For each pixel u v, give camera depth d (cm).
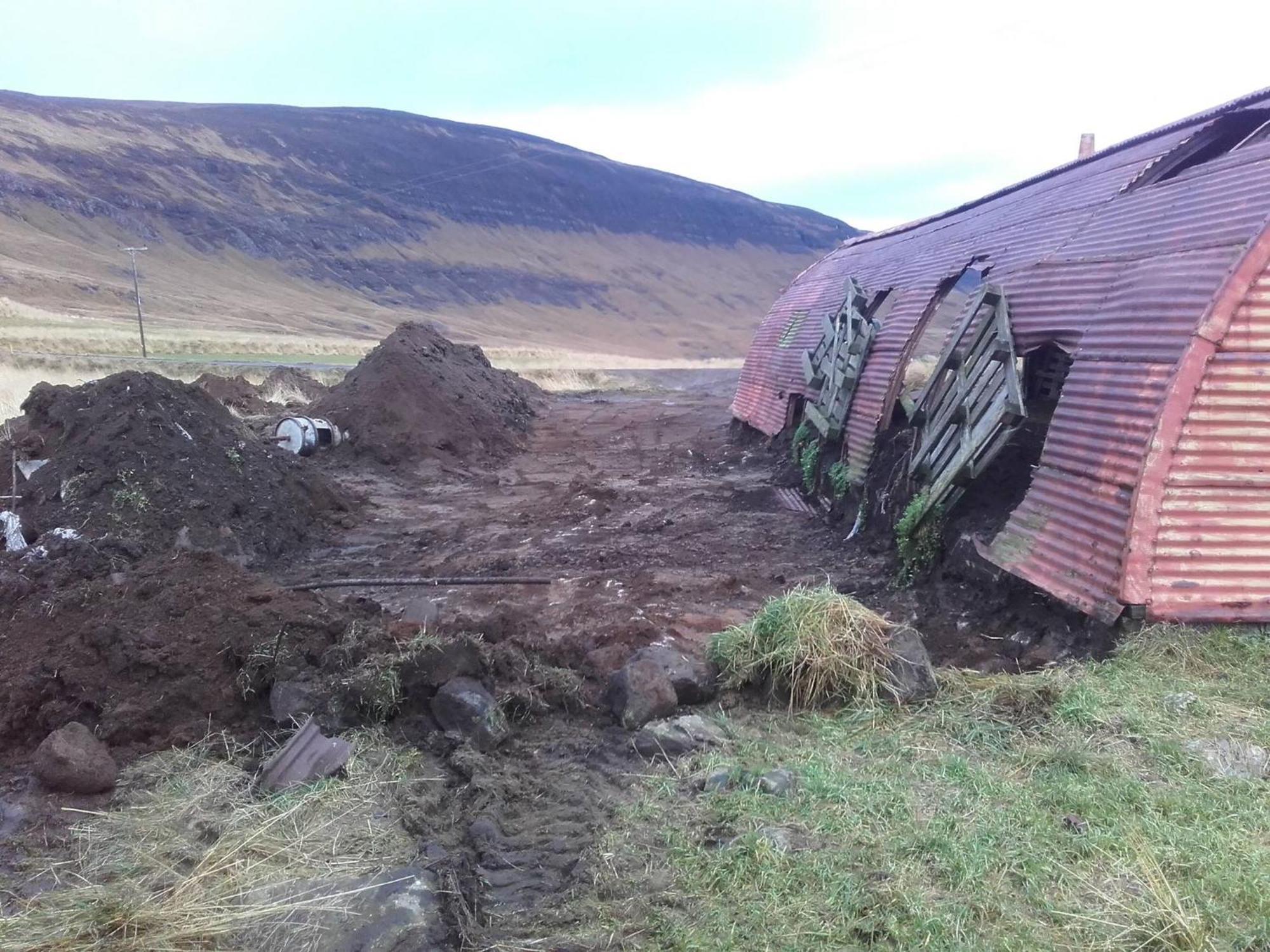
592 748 563
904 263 1416
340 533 1193
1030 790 476
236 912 393
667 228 17612
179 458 1066
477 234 14400
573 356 7106
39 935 380
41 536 895
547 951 378
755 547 1084
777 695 607
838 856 422
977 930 371
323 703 582
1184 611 623
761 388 1873
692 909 396
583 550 1080
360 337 7594
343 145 14912
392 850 452
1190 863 404
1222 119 910
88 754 523
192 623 628
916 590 866
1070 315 819
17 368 2748
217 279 9281
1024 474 862
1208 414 645
